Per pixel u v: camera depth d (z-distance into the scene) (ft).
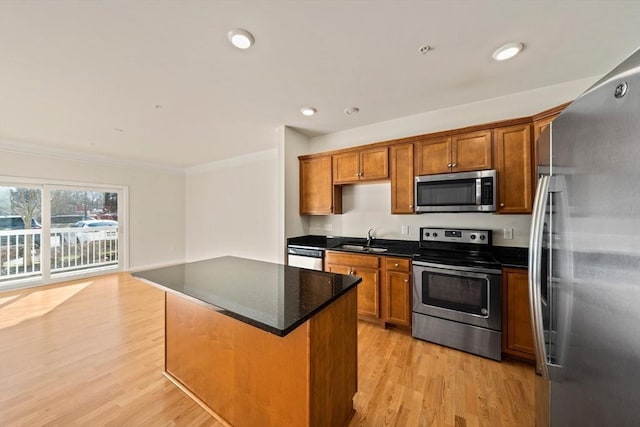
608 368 2.20
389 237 10.62
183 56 5.98
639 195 1.86
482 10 4.69
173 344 6.01
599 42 5.61
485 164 7.78
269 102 8.61
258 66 6.47
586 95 2.51
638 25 5.06
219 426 4.81
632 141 1.92
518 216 8.16
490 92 7.98
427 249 9.34
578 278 2.65
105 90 7.57
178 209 19.67
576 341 2.69
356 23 4.99
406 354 7.23
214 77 6.95
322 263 10.14
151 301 11.28
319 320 4.05
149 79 7.00
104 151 14.85
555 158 3.22
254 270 6.31
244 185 16.28
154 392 5.65
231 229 17.02
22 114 9.30
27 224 13.61
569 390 2.84
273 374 4.21
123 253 16.88
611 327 2.16
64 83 7.13
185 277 5.63
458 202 8.07
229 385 4.83
